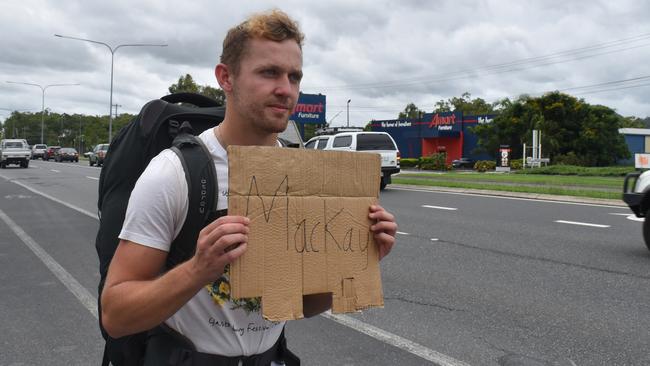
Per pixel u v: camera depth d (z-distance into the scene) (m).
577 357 3.93
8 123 115.88
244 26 1.51
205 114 1.85
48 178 24.59
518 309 5.04
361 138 18.39
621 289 5.69
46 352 4.09
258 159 1.43
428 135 49.25
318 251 1.50
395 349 4.12
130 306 1.33
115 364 1.74
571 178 22.98
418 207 13.36
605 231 9.40
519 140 42.12
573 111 41.50
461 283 6.00
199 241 1.31
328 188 1.53
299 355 4.04
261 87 1.50
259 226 1.42
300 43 1.58
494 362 3.85
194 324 1.56
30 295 5.55
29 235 9.14
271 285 1.43
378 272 1.61
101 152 39.31
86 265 6.88
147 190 1.43
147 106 1.78
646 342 4.20
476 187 18.53
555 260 7.12
